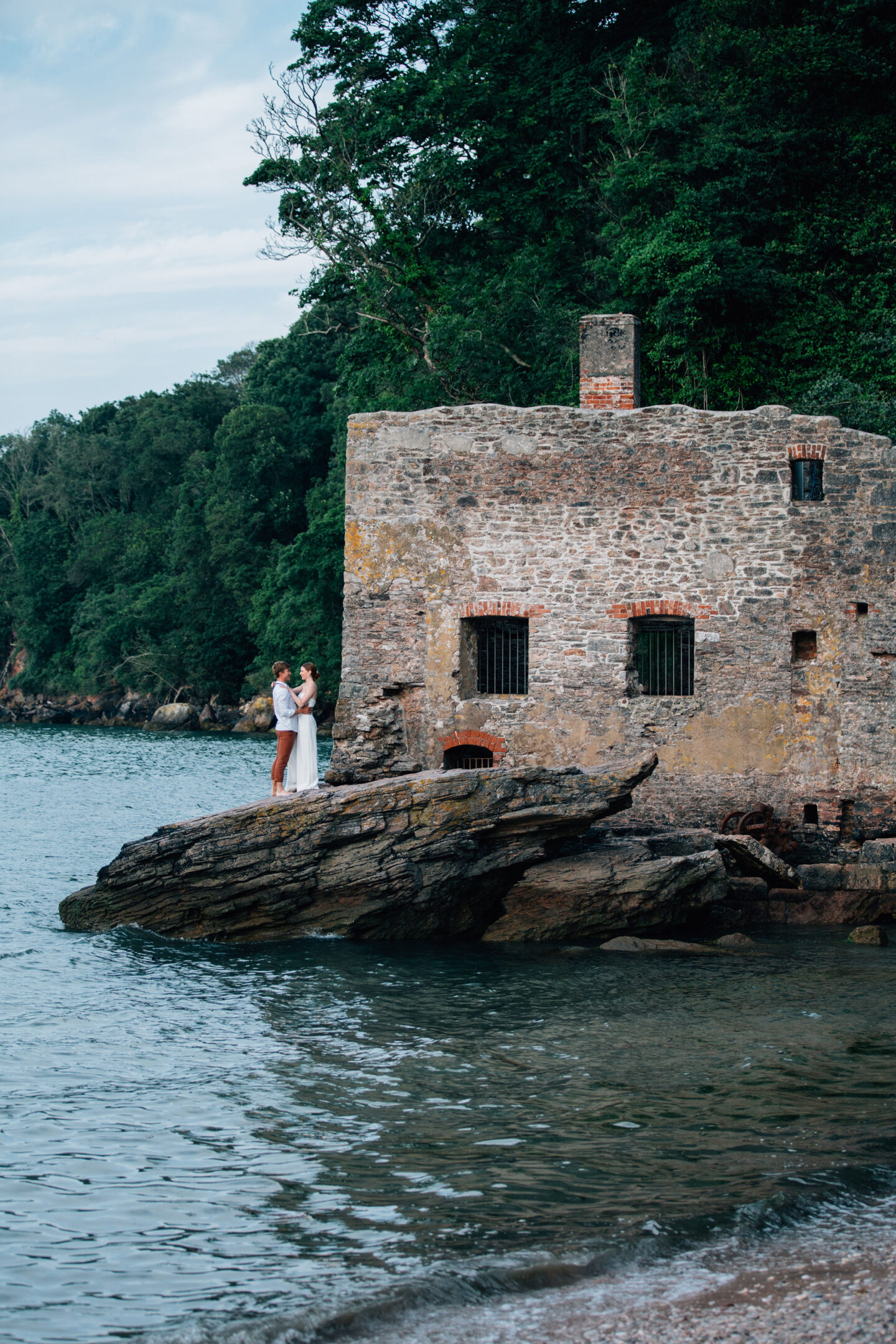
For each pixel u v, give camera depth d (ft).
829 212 108.99
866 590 66.80
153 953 57.62
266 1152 33.91
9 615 368.07
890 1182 31.37
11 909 67.21
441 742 70.59
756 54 113.80
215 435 307.78
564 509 69.77
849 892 65.10
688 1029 45.32
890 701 66.54
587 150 137.49
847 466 67.15
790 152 109.40
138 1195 31.24
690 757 68.44
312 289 137.49
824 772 67.15
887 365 98.22
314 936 61.05
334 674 220.84
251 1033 44.98
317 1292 26.20
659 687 70.33
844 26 111.34
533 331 119.85
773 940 61.62
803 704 67.51
